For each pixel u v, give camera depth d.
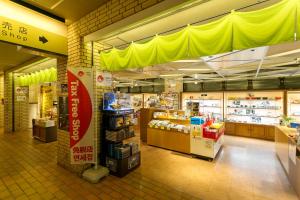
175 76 8.40
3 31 2.96
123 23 3.06
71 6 3.39
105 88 4.17
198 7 2.75
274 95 7.88
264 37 2.19
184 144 5.44
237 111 8.87
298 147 3.09
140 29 3.56
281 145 4.64
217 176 3.86
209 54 2.63
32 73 7.78
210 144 4.80
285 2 2.08
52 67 6.69
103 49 4.32
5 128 8.49
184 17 3.08
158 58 3.21
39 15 3.49
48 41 3.67
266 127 7.63
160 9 2.61
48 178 3.64
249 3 2.64
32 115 9.73
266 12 2.19
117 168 3.73
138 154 4.33
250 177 3.83
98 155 3.98
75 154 3.44
